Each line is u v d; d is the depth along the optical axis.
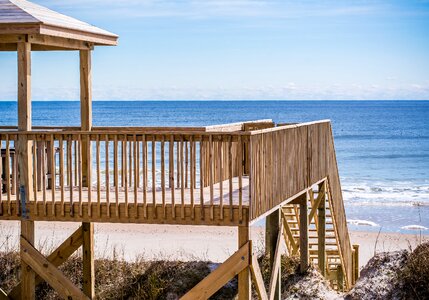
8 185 11.38
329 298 14.99
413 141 87.38
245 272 10.61
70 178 11.25
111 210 11.17
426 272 14.62
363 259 24.41
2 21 10.80
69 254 13.84
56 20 11.62
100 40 12.84
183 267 15.85
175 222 10.89
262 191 11.01
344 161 66.75
